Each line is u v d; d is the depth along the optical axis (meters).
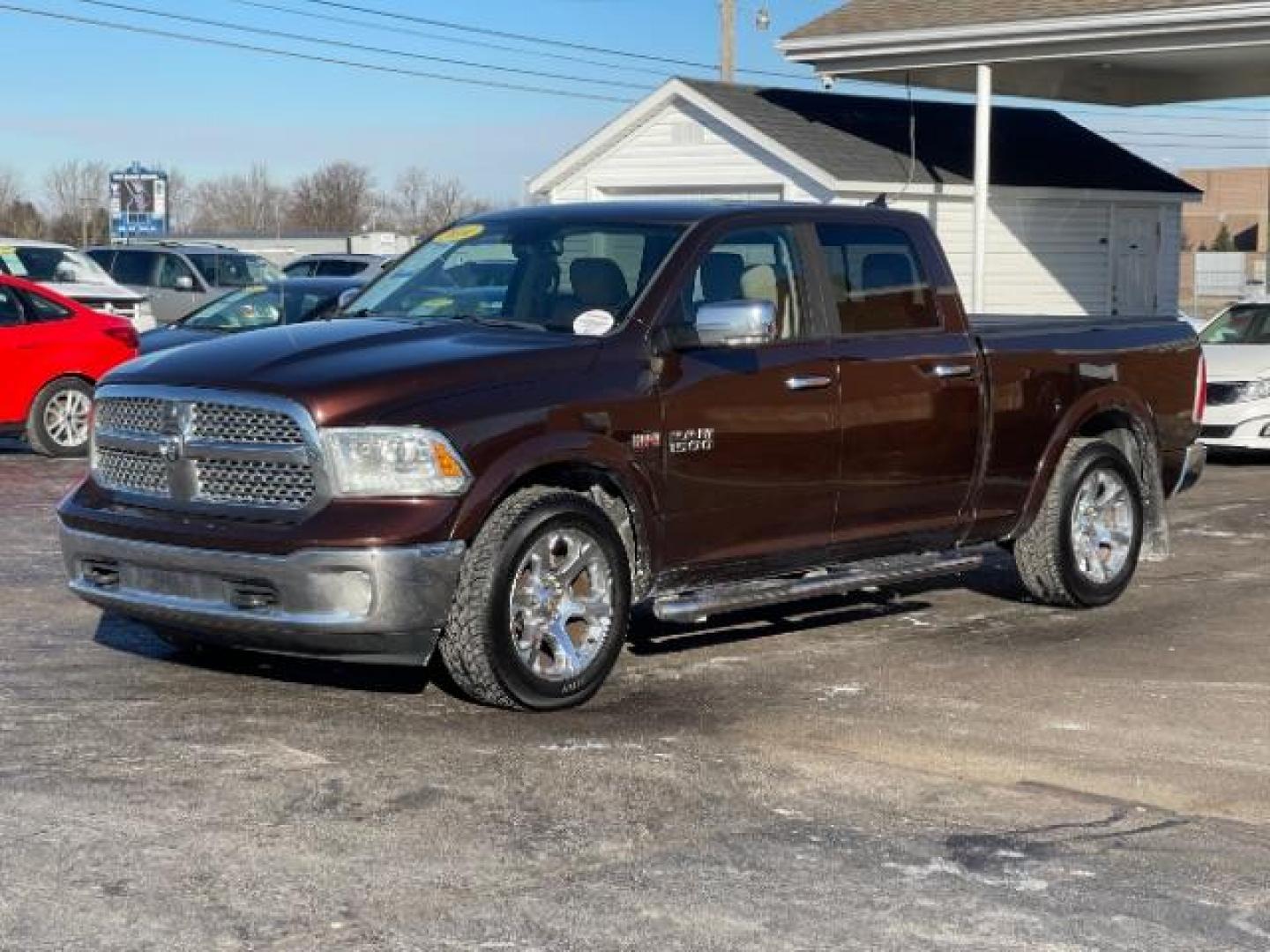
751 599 7.57
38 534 11.11
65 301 15.74
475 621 6.62
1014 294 25.39
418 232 69.31
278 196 81.69
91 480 7.23
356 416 6.48
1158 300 27.89
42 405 15.43
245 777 5.95
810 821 5.68
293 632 6.47
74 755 6.17
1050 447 9.04
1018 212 25.27
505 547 6.64
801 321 7.90
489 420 6.66
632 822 5.62
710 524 7.47
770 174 23.41
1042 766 6.38
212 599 6.65
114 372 7.21
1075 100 25.30
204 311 17.81
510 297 7.73
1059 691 7.50
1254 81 23.92
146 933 4.61
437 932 4.67
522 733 6.61
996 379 8.70
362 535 6.38
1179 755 6.56
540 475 6.98
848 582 8.01
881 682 7.59
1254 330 16.88
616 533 7.05
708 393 7.38
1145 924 4.87
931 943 4.68
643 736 6.61
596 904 4.91
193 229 81.06
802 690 7.41
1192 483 10.32
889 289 8.32
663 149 24.67
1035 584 9.23
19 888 4.90
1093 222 26.52
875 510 8.19
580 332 7.25
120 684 7.19
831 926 4.78
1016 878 5.20
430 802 5.75
